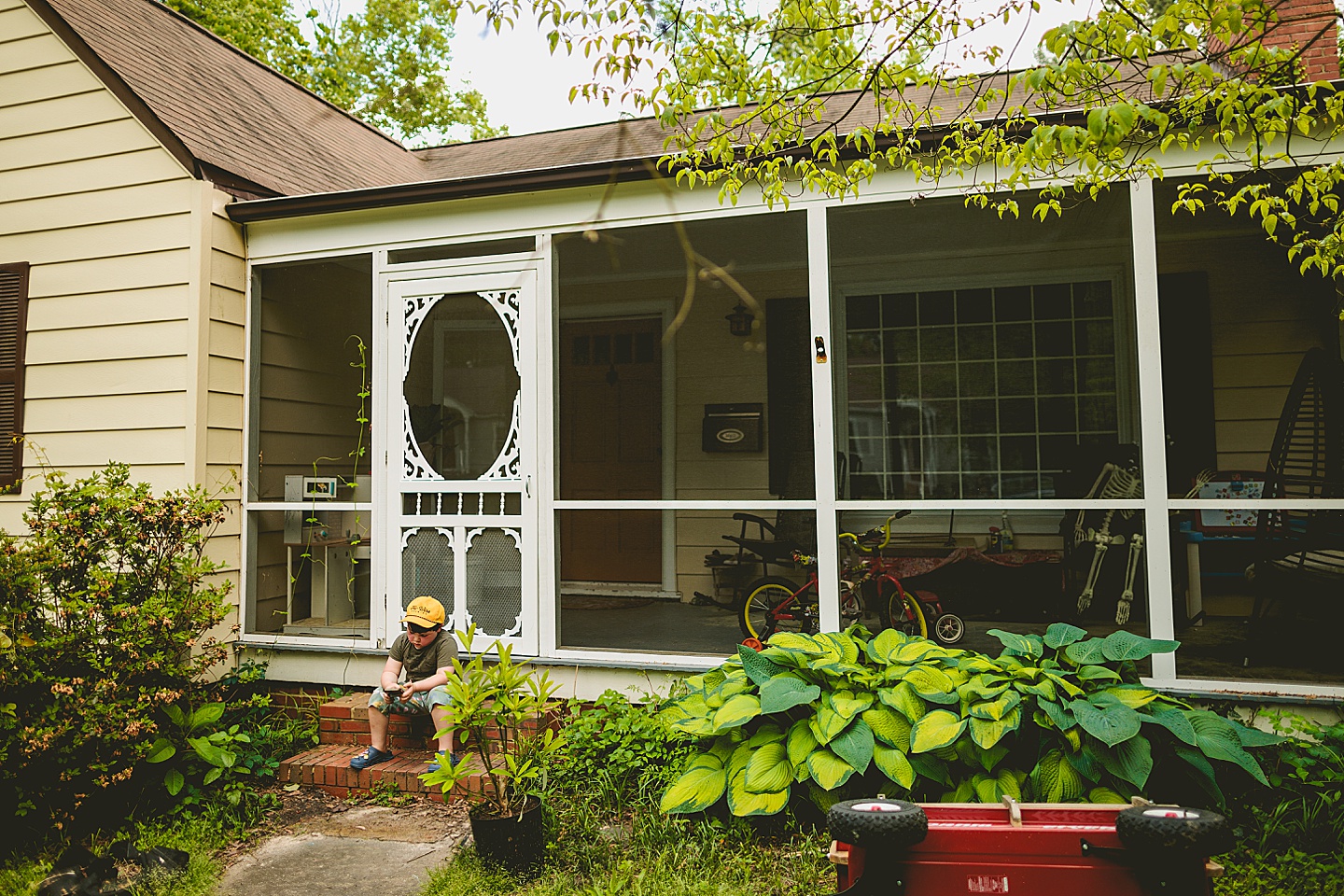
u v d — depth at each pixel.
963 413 6.83
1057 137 2.94
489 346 6.61
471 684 3.41
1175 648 3.30
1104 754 3.10
